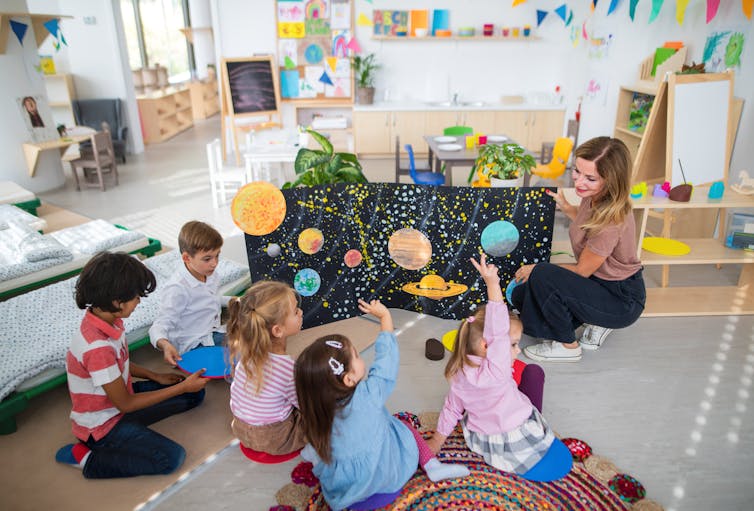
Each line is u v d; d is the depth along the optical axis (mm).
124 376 1912
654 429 2113
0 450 2035
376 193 2744
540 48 6707
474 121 6531
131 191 5637
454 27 6645
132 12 9836
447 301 2914
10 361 2197
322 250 2766
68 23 6984
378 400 1636
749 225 3010
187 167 6711
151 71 8977
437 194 2725
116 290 1714
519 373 2367
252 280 2723
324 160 3186
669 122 3025
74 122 7387
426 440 2006
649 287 3291
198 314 2430
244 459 1985
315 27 6609
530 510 1720
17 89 5250
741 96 3443
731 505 1755
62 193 5598
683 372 2479
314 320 2842
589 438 2061
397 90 6957
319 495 1796
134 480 1883
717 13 3684
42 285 3035
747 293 3188
